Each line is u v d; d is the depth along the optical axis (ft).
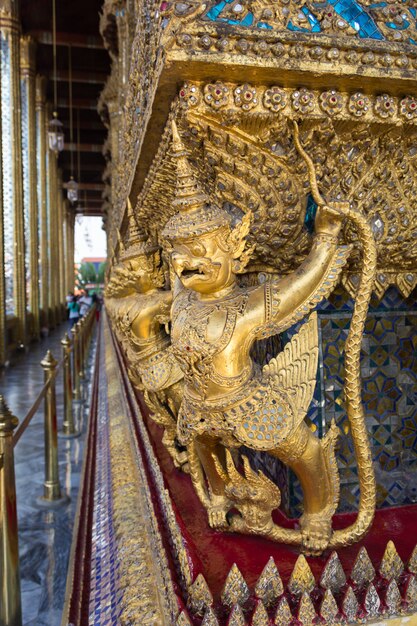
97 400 15.56
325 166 3.93
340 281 4.69
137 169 6.20
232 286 3.68
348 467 5.03
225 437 3.67
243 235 3.63
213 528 4.30
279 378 3.70
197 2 3.15
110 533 5.60
